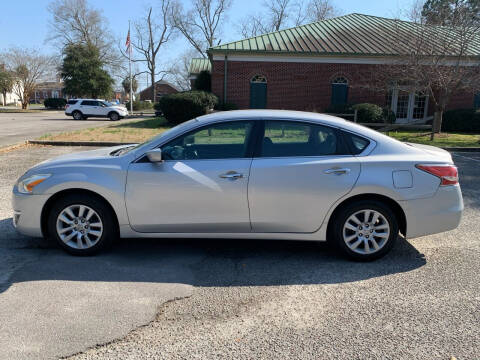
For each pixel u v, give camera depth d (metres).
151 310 3.14
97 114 30.53
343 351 2.66
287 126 4.08
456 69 15.98
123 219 4.02
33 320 2.96
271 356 2.60
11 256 4.13
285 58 22.14
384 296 3.41
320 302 3.30
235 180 3.92
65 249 4.14
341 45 22.53
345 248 4.07
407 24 22.19
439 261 4.17
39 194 4.01
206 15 56.22
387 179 3.93
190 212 3.98
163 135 4.15
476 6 16.27
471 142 14.49
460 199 4.12
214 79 22.45
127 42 41.34
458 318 3.08
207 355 2.60
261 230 4.04
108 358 2.56
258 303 3.28
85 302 3.24
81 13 55.81
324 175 3.92
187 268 3.95
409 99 22.75
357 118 19.30
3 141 13.35
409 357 2.61
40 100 82.56
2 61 45.66
